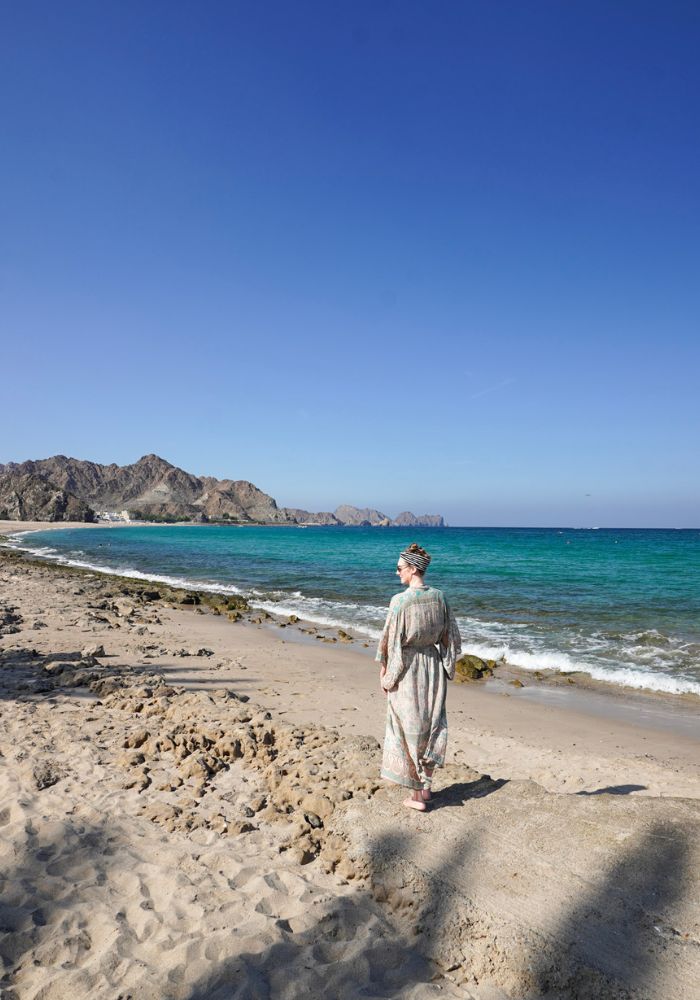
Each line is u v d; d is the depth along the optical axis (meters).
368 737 5.90
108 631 12.64
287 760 5.25
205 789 4.80
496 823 3.73
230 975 2.78
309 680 9.37
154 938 3.07
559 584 25.14
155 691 7.53
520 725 7.89
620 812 3.71
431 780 4.05
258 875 3.60
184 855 3.85
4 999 2.66
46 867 3.68
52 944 3.02
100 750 5.61
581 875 3.20
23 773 4.98
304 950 2.97
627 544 72.56
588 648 12.63
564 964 2.71
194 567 36.66
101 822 4.28
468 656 10.86
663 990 2.54
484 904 3.08
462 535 120.00
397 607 3.98
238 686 8.75
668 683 10.05
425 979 2.84
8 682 7.95
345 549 60.88
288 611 18.50
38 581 23.33
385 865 3.49
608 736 7.48
